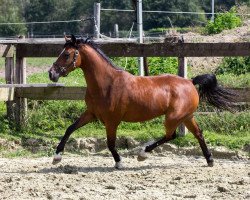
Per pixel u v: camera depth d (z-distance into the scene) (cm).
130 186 1062
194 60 2234
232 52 1482
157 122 1572
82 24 7719
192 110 1271
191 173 1188
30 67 3173
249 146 1431
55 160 1230
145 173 1188
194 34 2948
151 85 1250
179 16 6675
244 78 1805
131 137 1506
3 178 1137
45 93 1573
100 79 1217
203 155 1411
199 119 1543
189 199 961
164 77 1273
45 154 1455
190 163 1331
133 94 1231
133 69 2055
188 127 1297
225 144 1447
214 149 1430
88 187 1059
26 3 8362
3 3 7612
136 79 1248
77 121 1243
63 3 8012
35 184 1078
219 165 1298
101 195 998
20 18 7875
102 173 1192
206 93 1305
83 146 1502
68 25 7894
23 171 1227
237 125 1523
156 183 1093
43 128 1593
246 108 1547
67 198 969
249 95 1475
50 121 1608
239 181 1084
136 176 1163
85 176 1159
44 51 1587
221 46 1484
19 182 1093
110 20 7319
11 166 1285
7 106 1595
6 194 1005
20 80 1603
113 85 1223
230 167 1262
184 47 1498
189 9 6738
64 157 1416
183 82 1273
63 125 1599
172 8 6669
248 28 2808
